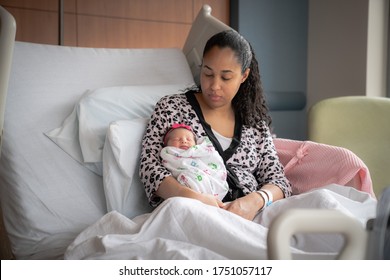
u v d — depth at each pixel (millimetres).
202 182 1653
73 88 2115
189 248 1236
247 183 1809
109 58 2314
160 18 3656
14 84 1997
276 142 2131
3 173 1803
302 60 4254
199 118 1854
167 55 2482
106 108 1987
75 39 3328
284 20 4121
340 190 1729
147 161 1728
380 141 2352
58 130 1933
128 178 1753
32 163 1828
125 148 1769
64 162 1884
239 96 1938
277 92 4094
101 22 3420
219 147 1833
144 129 1861
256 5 3963
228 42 1769
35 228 1727
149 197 1687
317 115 2391
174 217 1329
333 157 1905
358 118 2381
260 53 4020
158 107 1855
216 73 1773
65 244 1656
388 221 936
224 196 1737
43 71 2092
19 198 1754
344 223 831
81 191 1848
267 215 1589
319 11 4133
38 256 1654
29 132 1897
